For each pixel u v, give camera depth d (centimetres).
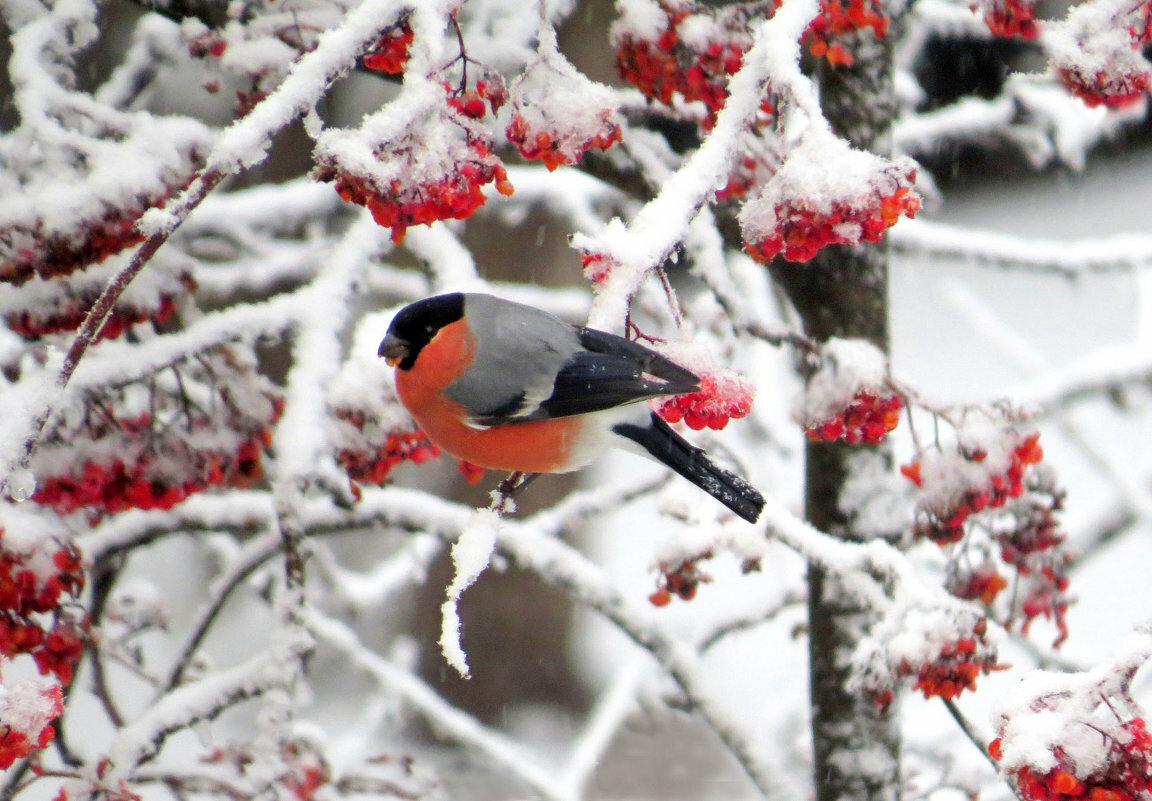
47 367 608
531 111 666
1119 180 3147
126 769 831
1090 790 573
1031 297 3152
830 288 959
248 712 1791
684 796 1794
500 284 1556
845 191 593
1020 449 845
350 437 865
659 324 1223
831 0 752
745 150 894
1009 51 1831
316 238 1441
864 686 781
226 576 1041
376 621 1872
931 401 854
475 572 582
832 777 992
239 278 1266
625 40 814
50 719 579
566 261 1606
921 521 1007
